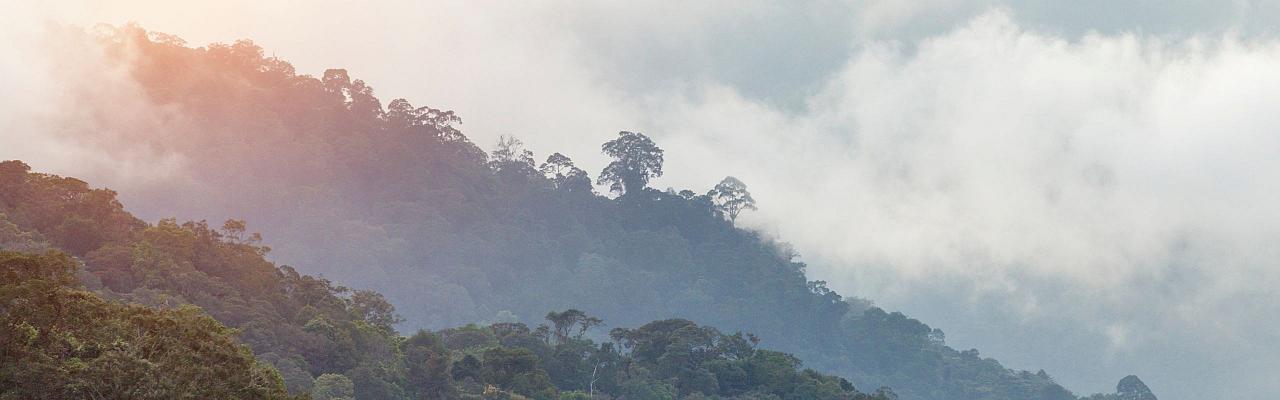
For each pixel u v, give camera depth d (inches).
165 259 7815.0
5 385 3321.9
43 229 7819.9
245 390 3735.2
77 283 4106.8
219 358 3747.5
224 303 7691.9
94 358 3560.5
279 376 4028.1
